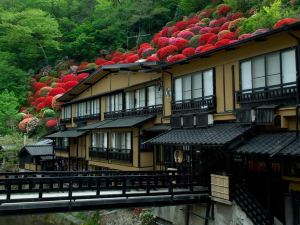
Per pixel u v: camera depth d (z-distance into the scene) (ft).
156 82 76.28
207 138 49.57
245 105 50.03
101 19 224.53
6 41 215.51
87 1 266.36
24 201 43.01
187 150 64.08
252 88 48.93
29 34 207.72
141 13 205.77
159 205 49.67
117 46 204.85
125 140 83.92
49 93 171.01
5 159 140.15
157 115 74.84
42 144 138.41
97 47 212.64
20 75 192.13
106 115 99.81
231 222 47.55
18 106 176.86
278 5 107.24
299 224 42.83
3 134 154.61
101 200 46.83
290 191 45.19
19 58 213.87
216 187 49.90
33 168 128.57
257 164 50.06
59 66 204.74
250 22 111.96
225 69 54.75
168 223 60.95
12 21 210.38
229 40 111.55
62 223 82.07
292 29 41.29
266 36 44.75
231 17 134.51
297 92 41.63
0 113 157.79
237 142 45.37
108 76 99.76
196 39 132.57
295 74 42.93
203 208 53.16
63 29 237.86
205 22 147.43
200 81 60.34
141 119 76.95
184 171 60.29
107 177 48.01
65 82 177.17
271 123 43.55
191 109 61.67
